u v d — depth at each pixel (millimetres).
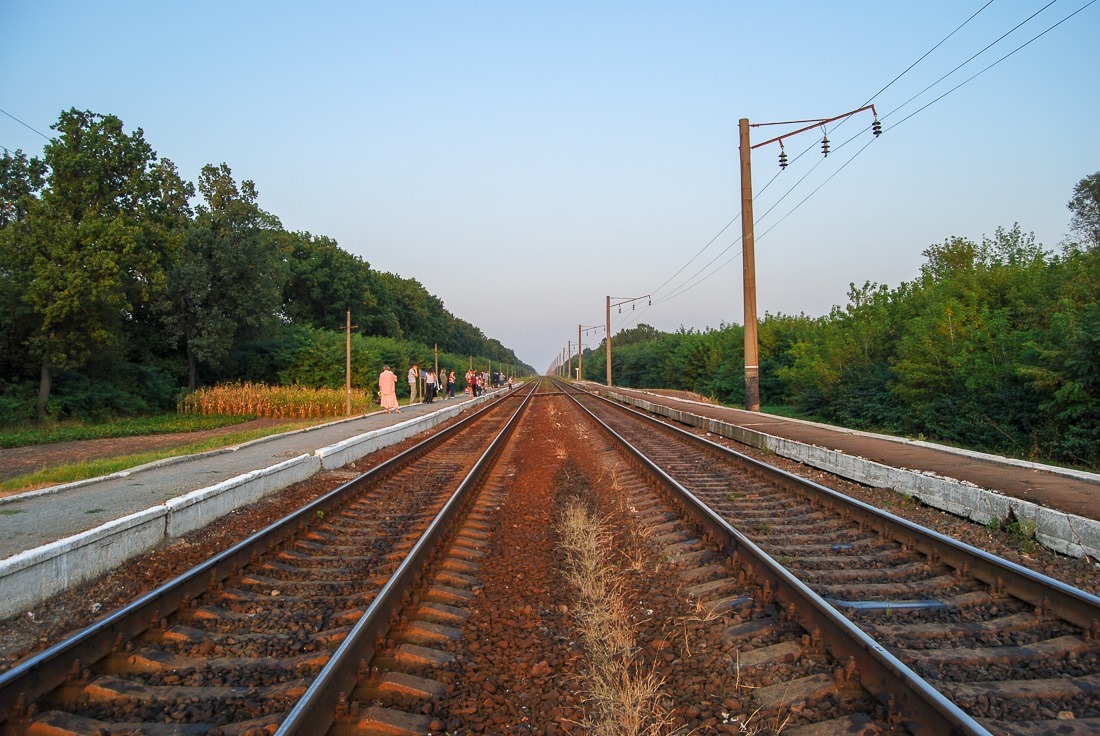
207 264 34906
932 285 25266
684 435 18438
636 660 4738
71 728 3775
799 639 4848
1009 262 22328
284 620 5469
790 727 3812
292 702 4105
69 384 26969
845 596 5809
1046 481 8875
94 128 27281
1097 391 14188
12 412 23281
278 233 66000
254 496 10023
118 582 6281
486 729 3953
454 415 30391
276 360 41156
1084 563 6539
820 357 29406
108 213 27344
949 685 4133
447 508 8633
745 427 18016
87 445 18625
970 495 8414
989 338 18203
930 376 19516
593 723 3918
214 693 4230
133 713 4023
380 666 4590
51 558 5797
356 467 14258
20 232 25344
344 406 30281
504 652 5023
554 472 13617
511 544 8086
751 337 23656
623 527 8609
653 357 73438
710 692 4285
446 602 6016
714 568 6578
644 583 6426
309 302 68688
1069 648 4637
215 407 30078
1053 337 15602
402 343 60750
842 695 4074
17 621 5297
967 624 5145
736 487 11164
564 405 38406
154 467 11719
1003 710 3895
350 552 7668
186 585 5656
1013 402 16562
